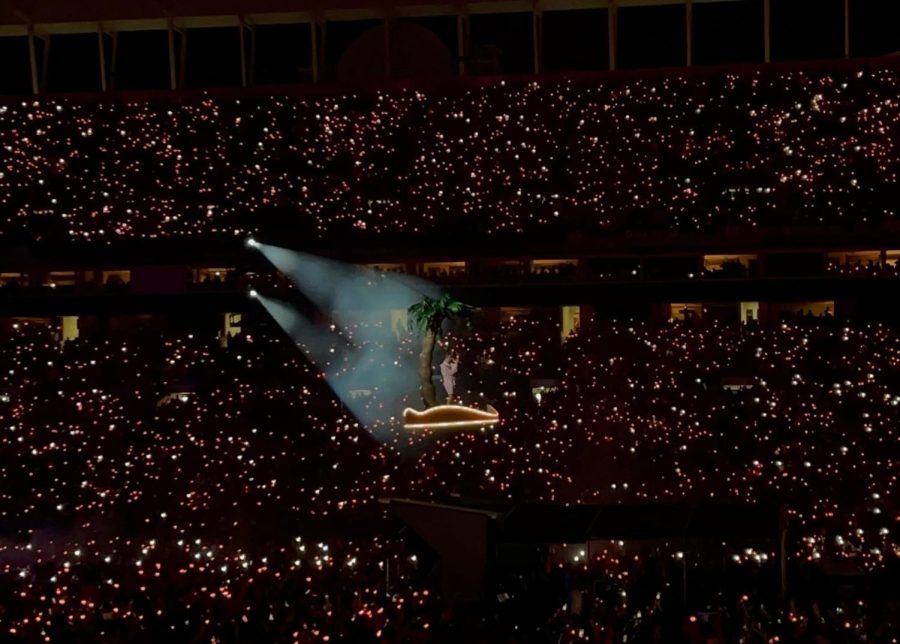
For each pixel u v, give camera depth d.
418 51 37.16
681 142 35.66
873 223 34.78
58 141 37.38
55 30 37.88
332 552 22.59
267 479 26.72
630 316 35.59
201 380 32.38
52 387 31.64
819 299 34.78
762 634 15.55
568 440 27.72
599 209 36.03
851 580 20.33
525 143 36.25
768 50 35.91
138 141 37.22
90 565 22.23
